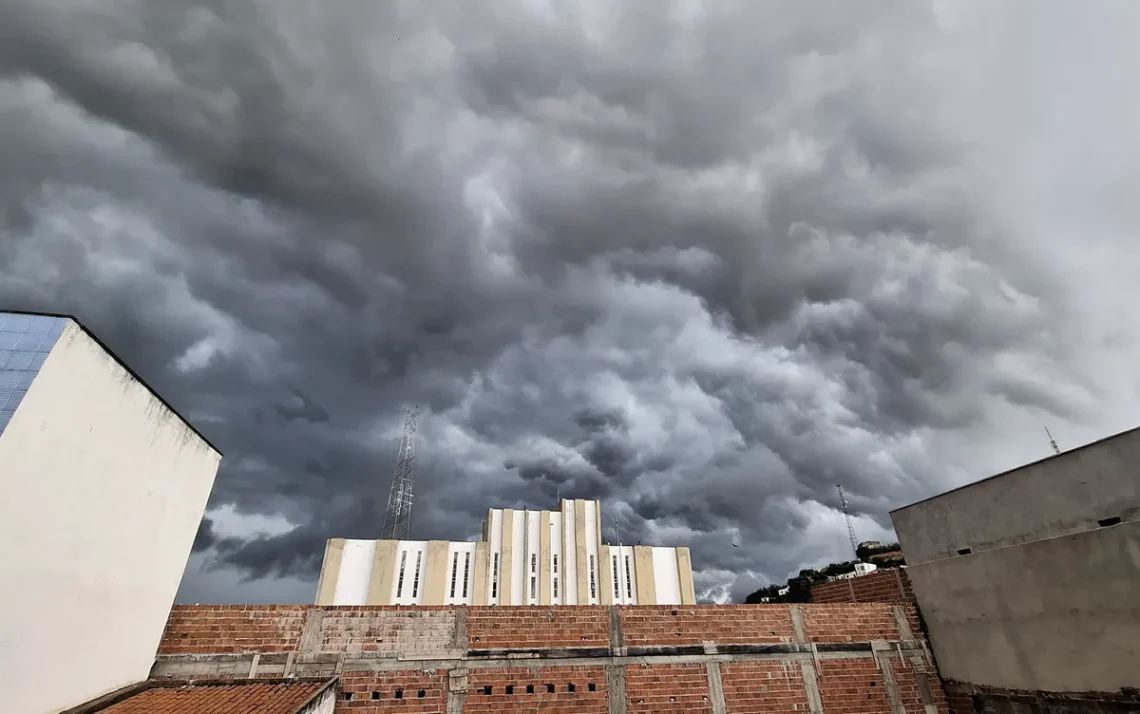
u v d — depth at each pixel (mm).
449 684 12586
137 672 10430
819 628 15664
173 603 11648
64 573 8273
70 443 8289
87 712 8742
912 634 16391
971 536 15516
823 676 15008
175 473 11492
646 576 47594
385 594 40531
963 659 15281
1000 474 14867
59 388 8000
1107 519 12203
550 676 13211
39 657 7812
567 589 45219
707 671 14203
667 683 13820
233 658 11656
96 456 8930
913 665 15891
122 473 9648
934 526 16766
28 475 7473
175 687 10703
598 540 48438
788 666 14852
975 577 15219
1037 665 13328
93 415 8805
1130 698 11383
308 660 12070
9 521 7168
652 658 13984
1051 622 13109
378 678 12289
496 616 13508
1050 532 13398
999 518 14750
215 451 13312
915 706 15352
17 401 7348
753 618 15258
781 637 15203
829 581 20812
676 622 14602
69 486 8305
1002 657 14203
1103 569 12133
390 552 42188
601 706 13203
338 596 40000
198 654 11500
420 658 12656
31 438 7504
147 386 10297
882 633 16172
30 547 7559
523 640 13422
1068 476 13141
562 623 13836
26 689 7570
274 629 12172
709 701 13898
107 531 9305
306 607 12602
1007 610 14203
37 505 7668
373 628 12719
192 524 12234
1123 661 11562
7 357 7645
